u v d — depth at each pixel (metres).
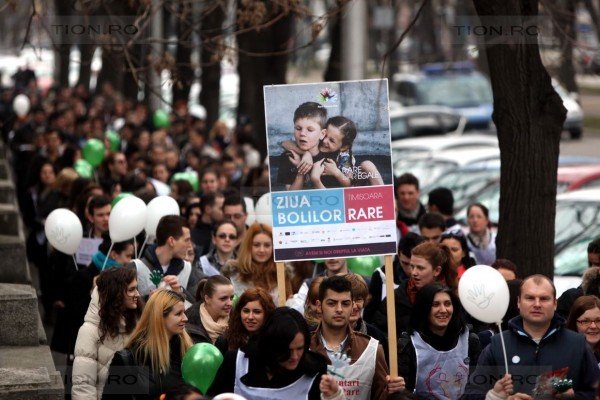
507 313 16.67
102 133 41.59
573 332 14.27
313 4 58.62
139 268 17.94
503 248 20.11
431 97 67.69
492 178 32.09
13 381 15.59
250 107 44.41
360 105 15.55
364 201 15.51
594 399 13.93
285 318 13.23
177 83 23.11
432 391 14.93
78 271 19.14
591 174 29.81
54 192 27.36
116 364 14.37
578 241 24.30
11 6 21.97
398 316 17.12
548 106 19.81
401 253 17.88
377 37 78.44
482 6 19.50
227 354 13.72
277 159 15.56
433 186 32.59
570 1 28.91
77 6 22.97
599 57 37.16
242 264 18.89
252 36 43.56
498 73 19.77
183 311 14.59
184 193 26.41
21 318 18.73
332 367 14.30
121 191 26.17
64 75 66.38
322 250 15.52
